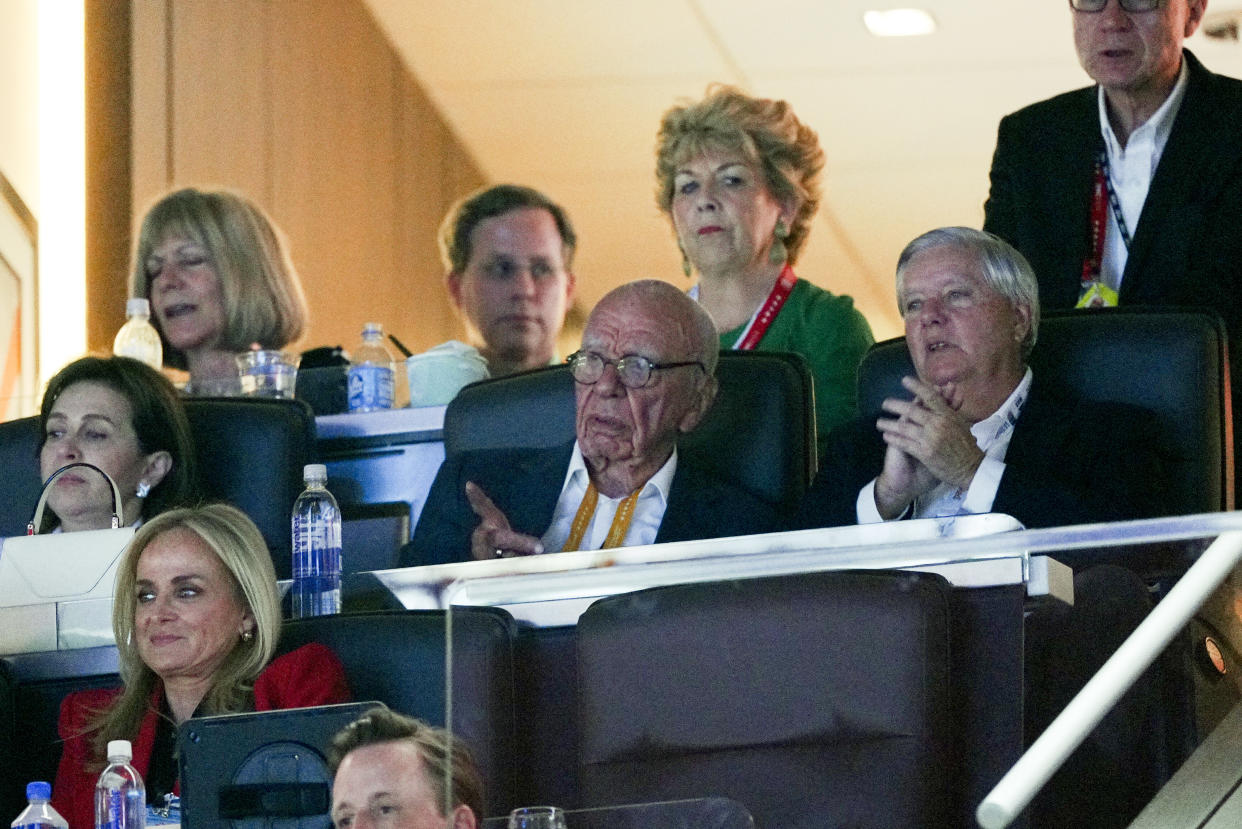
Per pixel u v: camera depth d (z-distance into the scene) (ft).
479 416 47.32
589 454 43.98
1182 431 41.04
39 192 77.36
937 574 23.04
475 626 24.80
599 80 98.48
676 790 23.81
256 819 27.73
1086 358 42.04
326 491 46.24
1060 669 22.12
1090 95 50.29
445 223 68.23
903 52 95.04
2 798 37.50
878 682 23.15
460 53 97.96
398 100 98.53
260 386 55.26
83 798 35.99
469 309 66.95
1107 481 40.14
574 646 24.85
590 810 23.70
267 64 89.71
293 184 90.68
